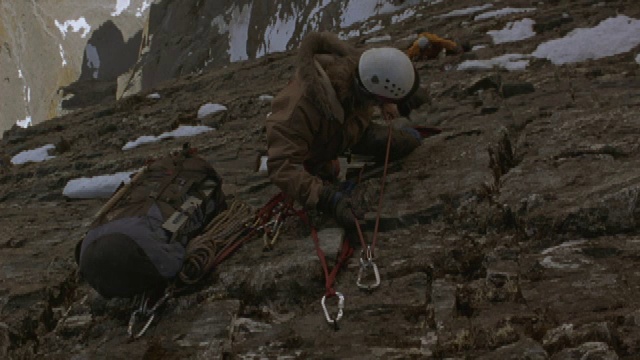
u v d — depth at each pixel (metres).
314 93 4.12
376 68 4.07
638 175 4.07
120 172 6.89
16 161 8.94
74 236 5.31
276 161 4.16
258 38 28.69
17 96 55.50
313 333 3.45
